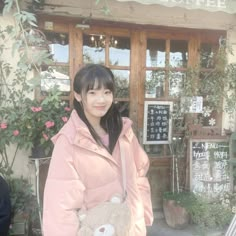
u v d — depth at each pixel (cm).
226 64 397
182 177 409
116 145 149
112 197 139
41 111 305
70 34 365
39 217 325
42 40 294
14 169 348
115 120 154
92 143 137
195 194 384
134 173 152
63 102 349
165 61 400
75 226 127
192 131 404
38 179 330
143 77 395
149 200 168
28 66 265
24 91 337
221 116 417
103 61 380
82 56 372
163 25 382
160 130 397
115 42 383
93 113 143
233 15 400
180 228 367
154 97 399
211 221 348
